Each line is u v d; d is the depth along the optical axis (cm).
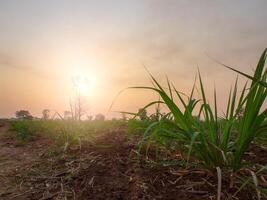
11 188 309
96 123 631
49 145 475
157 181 264
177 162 276
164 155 321
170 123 259
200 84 259
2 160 416
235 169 249
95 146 389
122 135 436
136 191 252
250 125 235
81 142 418
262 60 233
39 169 351
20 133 565
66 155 375
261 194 230
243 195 231
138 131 424
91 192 270
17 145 505
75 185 290
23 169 362
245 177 250
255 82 232
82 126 538
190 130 255
